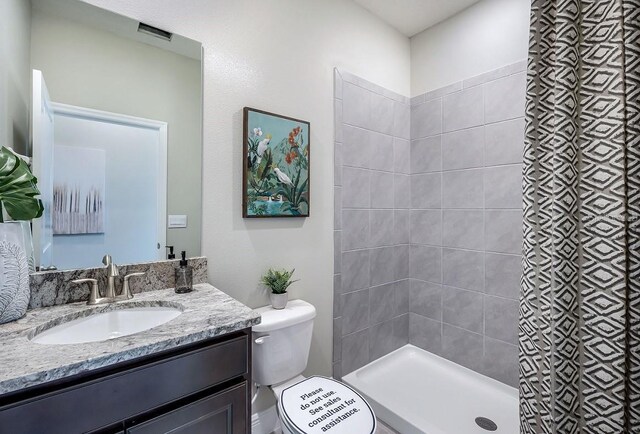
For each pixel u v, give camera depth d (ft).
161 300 3.73
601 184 2.25
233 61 4.83
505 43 6.14
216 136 4.69
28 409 2.13
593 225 2.28
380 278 7.18
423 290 7.59
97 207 3.83
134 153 4.07
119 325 3.54
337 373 6.39
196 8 4.49
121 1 3.94
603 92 2.25
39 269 3.48
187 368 2.81
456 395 6.21
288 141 5.42
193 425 2.86
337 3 6.28
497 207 6.26
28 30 3.41
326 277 6.19
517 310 5.99
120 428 2.49
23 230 3.17
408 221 7.83
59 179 3.59
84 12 3.72
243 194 4.92
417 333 7.71
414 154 7.76
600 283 2.24
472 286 6.66
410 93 7.86
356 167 6.66
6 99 3.32
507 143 6.10
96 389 2.37
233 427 3.14
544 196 2.65
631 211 2.15
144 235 4.14
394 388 6.43
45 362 2.27
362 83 6.73
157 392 2.65
